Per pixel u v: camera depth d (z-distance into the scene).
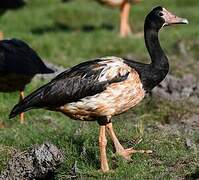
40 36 24.28
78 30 27.19
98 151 11.77
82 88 10.92
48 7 31.33
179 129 13.77
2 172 11.30
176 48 22.36
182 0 32.97
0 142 12.69
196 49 22.20
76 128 13.30
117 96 10.98
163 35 24.14
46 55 21.72
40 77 17.80
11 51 14.46
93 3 32.88
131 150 11.72
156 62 11.48
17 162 11.23
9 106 15.37
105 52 22.58
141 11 30.22
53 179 11.19
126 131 12.90
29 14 29.47
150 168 11.07
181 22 11.84
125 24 25.75
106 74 10.95
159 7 11.92
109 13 29.92
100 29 26.95
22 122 14.27
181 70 19.25
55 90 10.96
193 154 11.61
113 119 14.34
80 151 11.89
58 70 18.67
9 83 14.57
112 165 11.43
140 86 11.20
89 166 11.32
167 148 12.01
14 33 24.52
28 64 14.52
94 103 10.97
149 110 15.14
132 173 10.84
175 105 15.37
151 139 12.39
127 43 23.39
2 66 14.15
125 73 10.99
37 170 11.08
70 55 22.03
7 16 28.70
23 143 12.52
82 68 11.09
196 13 29.47
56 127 13.75
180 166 11.18
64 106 11.09
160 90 16.20
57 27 27.59
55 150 11.19
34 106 11.05
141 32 27.09
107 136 12.37
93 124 13.59
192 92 16.48
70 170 11.12
